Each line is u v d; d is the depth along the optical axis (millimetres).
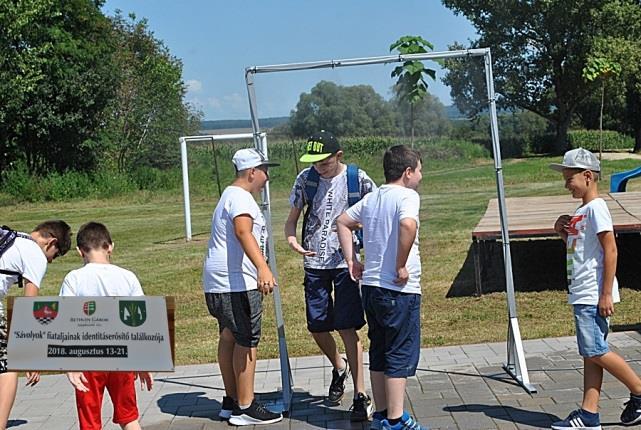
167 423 5387
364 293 4559
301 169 5789
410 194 4477
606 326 4492
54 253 4871
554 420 4914
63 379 6773
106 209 29125
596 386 4574
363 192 5199
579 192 4555
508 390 5586
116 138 41625
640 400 4574
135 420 4371
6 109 35938
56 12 37188
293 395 5887
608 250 4391
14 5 34594
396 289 4441
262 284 4777
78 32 41156
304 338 8102
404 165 4543
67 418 5652
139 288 4289
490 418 5016
